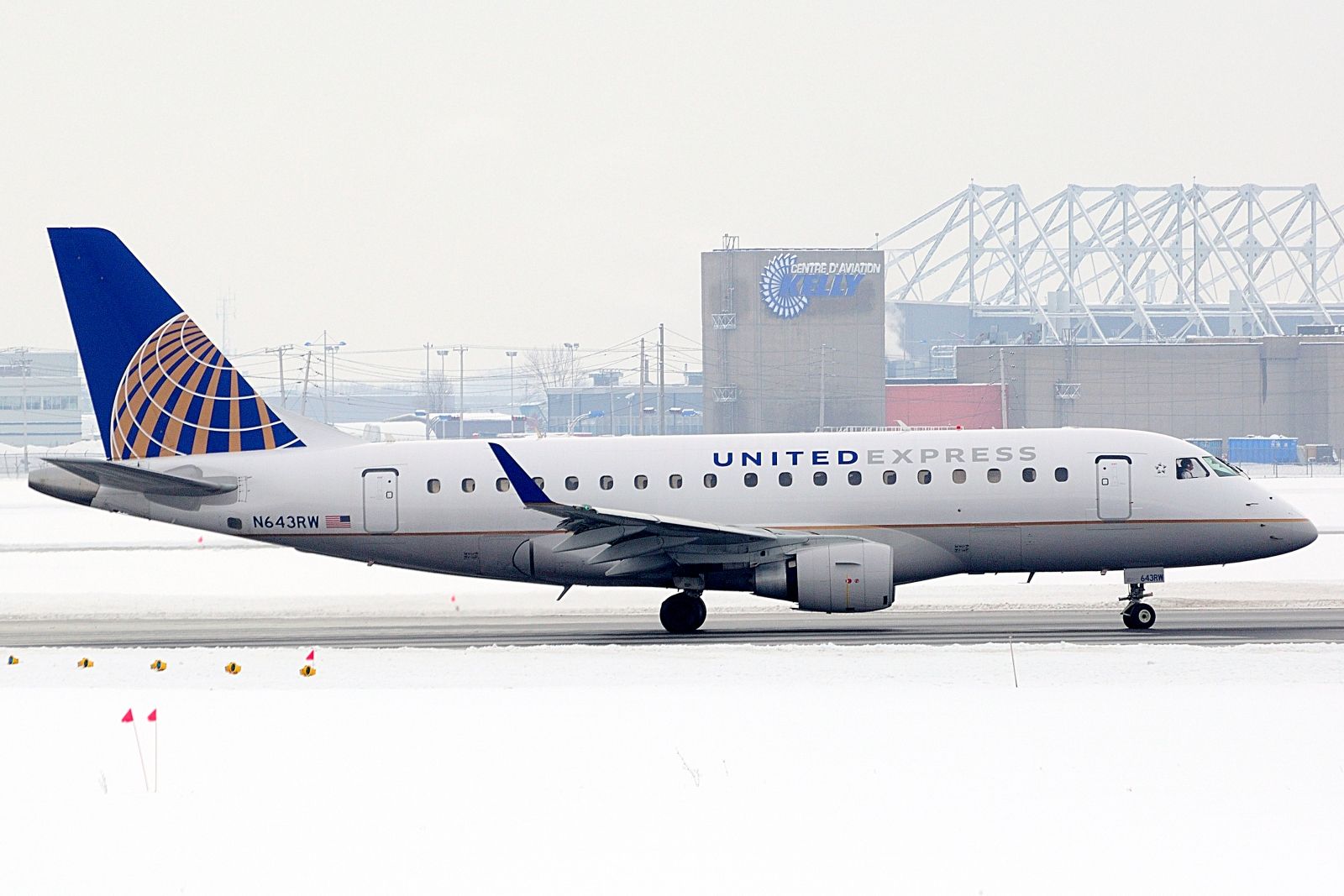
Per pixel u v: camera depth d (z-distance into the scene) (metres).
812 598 129.12
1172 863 53.81
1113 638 124.00
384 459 141.00
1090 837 57.12
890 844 56.56
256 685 102.50
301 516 140.62
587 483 137.62
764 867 54.06
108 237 142.12
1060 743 74.31
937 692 91.75
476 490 139.12
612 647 120.31
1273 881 51.81
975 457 135.75
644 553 132.12
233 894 52.34
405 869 54.62
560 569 138.62
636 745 75.44
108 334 142.50
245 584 189.00
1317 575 185.38
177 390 142.75
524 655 115.69
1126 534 134.12
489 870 54.31
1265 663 103.56
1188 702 86.00
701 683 99.06
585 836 58.50
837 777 67.50
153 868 55.44
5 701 94.94
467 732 80.00
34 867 55.97
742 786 66.00
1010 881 52.12
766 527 135.12
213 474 141.50
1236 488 135.25
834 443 137.62
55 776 71.44
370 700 92.31
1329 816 59.75
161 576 198.50
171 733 82.00
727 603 165.88
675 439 140.25
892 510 134.75
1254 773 67.19
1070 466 134.88
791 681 98.81
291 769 71.62
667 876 53.22
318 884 53.16
